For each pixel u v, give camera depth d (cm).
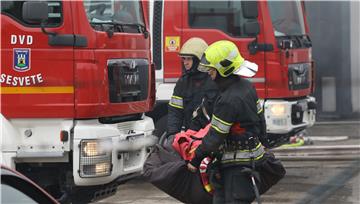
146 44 1397
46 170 1235
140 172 1335
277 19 1788
